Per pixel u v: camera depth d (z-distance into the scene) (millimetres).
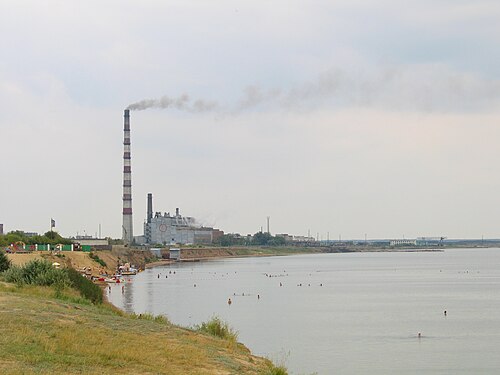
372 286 189500
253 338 89125
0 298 47406
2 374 25344
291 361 72938
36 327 36094
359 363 72750
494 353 79500
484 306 132000
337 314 118312
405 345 84625
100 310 49969
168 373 29281
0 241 189750
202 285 187625
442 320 109938
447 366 71875
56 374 26609
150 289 169375
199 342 40125
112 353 31516
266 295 157500
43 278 62188
